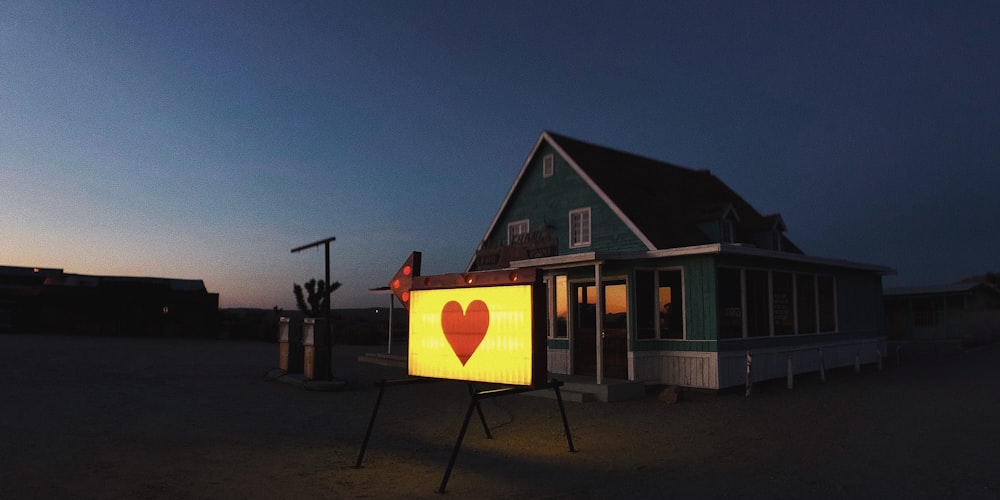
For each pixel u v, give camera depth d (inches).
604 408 512.1
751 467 307.7
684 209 895.7
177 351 923.4
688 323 611.2
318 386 579.2
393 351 1106.1
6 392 464.8
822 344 758.5
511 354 298.0
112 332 1350.9
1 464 268.2
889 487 269.1
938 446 347.6
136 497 232.7
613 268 642.8
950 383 638.5
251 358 855.7
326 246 620.7
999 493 258.2
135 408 434.6
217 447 329.4
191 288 1541.6
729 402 541.6
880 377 721.0
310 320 612.1
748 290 645.9
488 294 309.3
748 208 1066.7
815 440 371.9
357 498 246.7
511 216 945.5
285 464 299.6
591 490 266.2
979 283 1487.5
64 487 239.8
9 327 1314.0
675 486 273.0
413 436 389.1
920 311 1514.5
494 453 341.7
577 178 848.9
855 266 813.2
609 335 646.5
